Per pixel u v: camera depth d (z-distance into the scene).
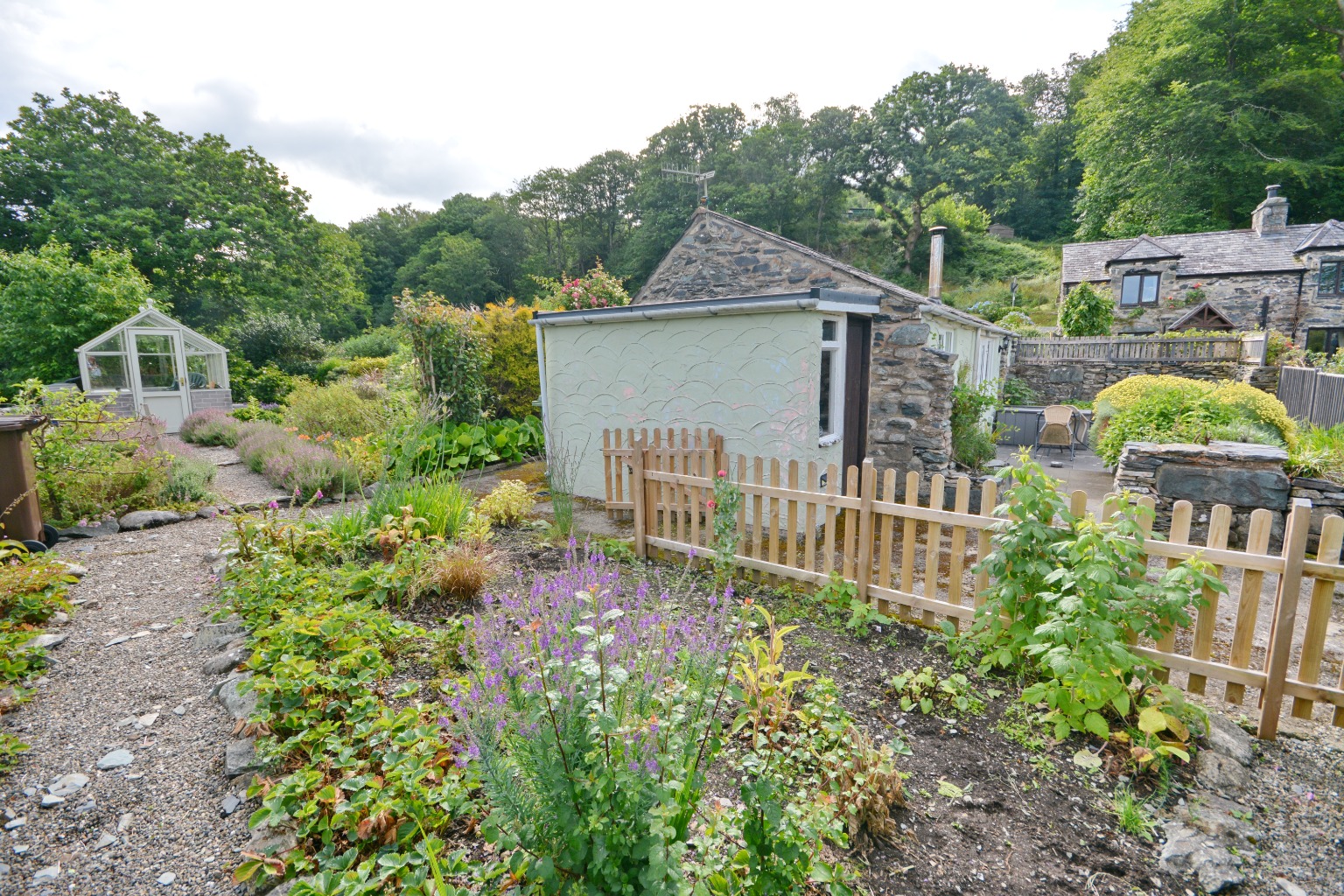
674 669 2.25
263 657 3.09
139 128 29.33
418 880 1.86
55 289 18.47
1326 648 4.05
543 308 14.42
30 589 4.04
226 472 9.55
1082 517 3.42
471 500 6.46
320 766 2.46
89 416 6.97
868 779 2.42
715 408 6.81
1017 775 2.70
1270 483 5.85
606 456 6.93
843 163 48.00
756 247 9.69
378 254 59.97
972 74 51.25
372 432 10.29
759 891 1.77
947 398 8.08
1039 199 52.09
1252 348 16.77
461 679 2.89
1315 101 27.88
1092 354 19.59
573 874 1.69
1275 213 23.88
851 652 3.79
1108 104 32.56
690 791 1.87
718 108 55.66
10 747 2.63
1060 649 2.90
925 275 46.75
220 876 2.08
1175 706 2.90
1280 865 2.27
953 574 3.92
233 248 29.83
